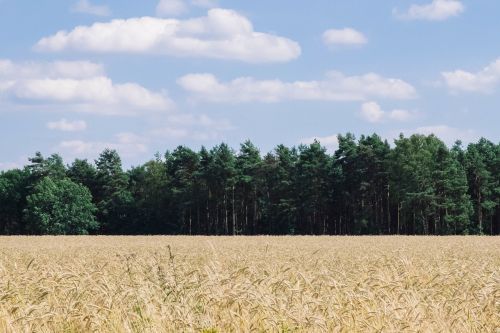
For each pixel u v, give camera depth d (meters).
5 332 8.21
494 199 109.38
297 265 17.50
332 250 34.59
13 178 130.50
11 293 9.41
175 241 57.44
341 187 111.25
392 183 103.44
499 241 51.44
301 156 113.62
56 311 8.93
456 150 123.75
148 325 8.66
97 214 124.62
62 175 129.75
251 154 121.44
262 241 54.56
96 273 10.87
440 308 9.46
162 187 121.50
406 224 110.56
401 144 103.62
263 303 8.92
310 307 9.33
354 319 8.90
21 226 127.88
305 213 111.44
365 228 108.38
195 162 120.00
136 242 56.31
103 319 8.73
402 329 8.53
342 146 112.62
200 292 9.53
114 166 125.25
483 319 9.28
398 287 10.62
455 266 14.50
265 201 117.50
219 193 118.12
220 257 23.84
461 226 102.44
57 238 72.94
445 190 101.69
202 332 8.46
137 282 10.73
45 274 10.95
